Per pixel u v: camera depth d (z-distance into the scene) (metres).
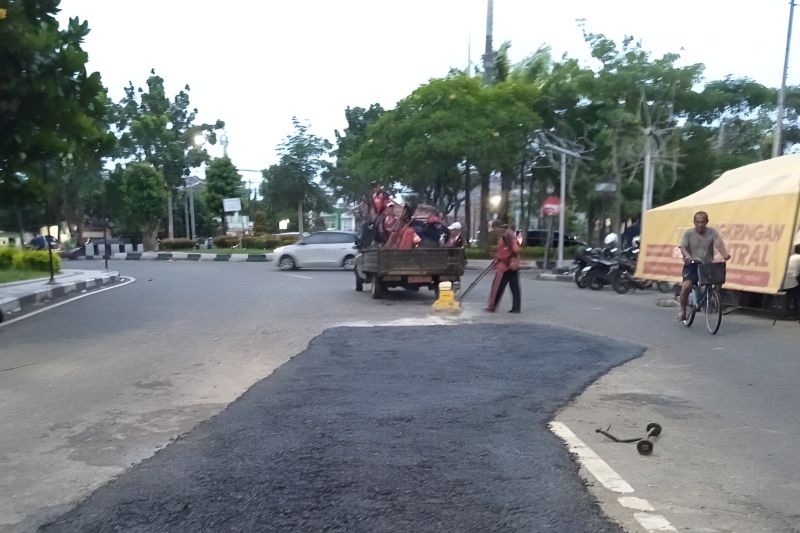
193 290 18.27
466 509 3.90
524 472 4.49
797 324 12.00
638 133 27.92
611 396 6.64
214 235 54.69
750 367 8.06
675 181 28.83
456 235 16.81
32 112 12.54
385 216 17.36
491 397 6.47
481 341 9.57
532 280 23.34
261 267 29.17
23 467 4.71
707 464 4.74
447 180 34.50
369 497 4.07
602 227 33.31
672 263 16.45
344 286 19.39
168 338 10.23
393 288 17.81
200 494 4.13
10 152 13.39
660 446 5.12
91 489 4.29
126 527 3.71
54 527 3.74
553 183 34.91
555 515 3.83
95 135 13.77
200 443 5.11
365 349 8.96
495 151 27.06
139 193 42.62
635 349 9.01
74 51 12.45
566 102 30.58
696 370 7.88
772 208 13.09
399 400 6.34
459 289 16.06
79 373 7.78
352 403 6.23
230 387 6.98
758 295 13.57
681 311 11.70
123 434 5.43
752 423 5.76
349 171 36.59
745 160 30.61
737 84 30.61
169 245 42.25
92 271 25.73
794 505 4.04
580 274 19.80
